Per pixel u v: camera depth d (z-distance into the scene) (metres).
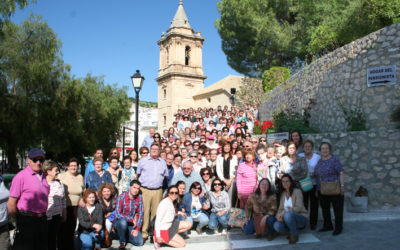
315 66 10.98
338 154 7.84
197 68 42.34
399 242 4.88
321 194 5.74
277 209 5.75
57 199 4.66
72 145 18.62
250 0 19.39
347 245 4.96
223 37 23.12
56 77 13.71
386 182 7.12
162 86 43.19
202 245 5.52
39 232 4.09
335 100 9.52
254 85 22.84
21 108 12.36
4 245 3.88
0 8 10.62
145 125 59.03
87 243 5.30
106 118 21.23
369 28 10.12
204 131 11.43
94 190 5.55
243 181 6.35
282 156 6.76
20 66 12.14
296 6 18.19
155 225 5.53
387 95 7.80
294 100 12.77
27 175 4.07
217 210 6.18
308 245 5.14
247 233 5.92
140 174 6.39
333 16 14.08
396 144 7.07
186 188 6.62
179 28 41.72
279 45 18.59
